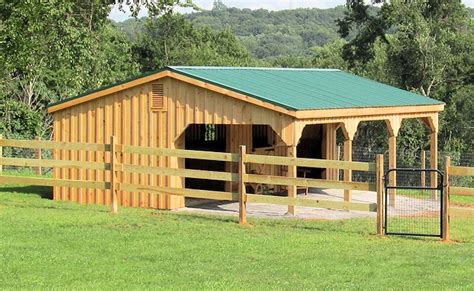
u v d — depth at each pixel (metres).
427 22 52.53
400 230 16.70
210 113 19.58
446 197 15.38
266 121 18.78
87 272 11.88
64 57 28.98
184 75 19.73
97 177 20.94
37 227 15.76
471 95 48.06
